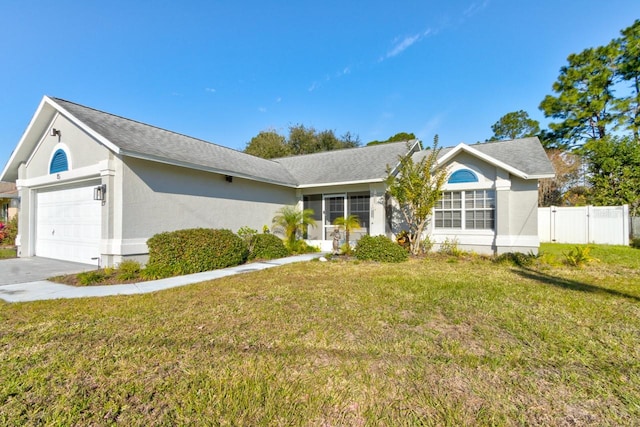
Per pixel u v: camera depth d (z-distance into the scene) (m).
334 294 5.78
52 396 2.60
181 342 3.64
